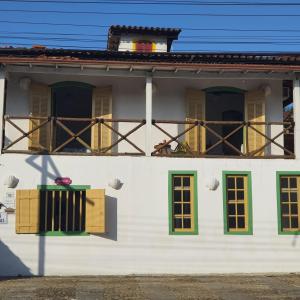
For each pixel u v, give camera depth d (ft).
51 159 38.27
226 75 40.68
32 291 30.86
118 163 38.65
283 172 39.65
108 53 43.45
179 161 39.09
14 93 42.93
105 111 43.91
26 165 38.04
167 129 44.21
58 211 38.11
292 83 43.21
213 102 46.34
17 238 37.29
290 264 38.73
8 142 42.32
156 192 38.60
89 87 44.29
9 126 42.47
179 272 37.96
